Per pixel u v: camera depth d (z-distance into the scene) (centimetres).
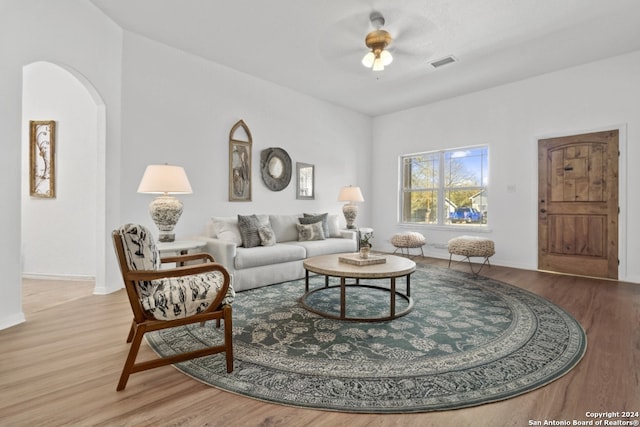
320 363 182
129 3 288
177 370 174
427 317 257
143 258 170
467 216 527
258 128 457
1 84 222
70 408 140
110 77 315
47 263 382
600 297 314
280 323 243
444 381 163
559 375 168
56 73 376
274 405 145
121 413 137
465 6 282
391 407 143
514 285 361
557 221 429
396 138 613
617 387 157
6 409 138
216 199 412
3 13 222
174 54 369
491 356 190
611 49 364
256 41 352
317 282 371
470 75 438
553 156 431
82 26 284
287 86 488
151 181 288
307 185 529
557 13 291
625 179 378
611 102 385
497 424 132
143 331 160
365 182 639
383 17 300
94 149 372
